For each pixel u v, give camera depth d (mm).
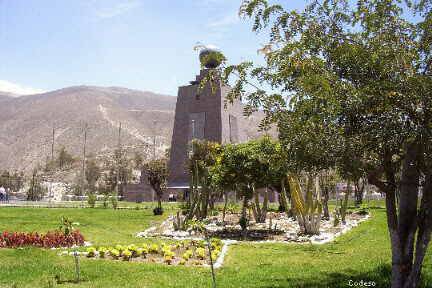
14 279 12695
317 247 19969
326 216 35000
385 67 8555
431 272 13133
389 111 8266
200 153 31266
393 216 9328
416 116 8266
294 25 9727
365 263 15258
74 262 15281
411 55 8695
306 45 9453
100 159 178250
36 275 13211
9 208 45531
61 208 47656
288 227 28938
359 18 9500
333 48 9312
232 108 76562
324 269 14352
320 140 8766
